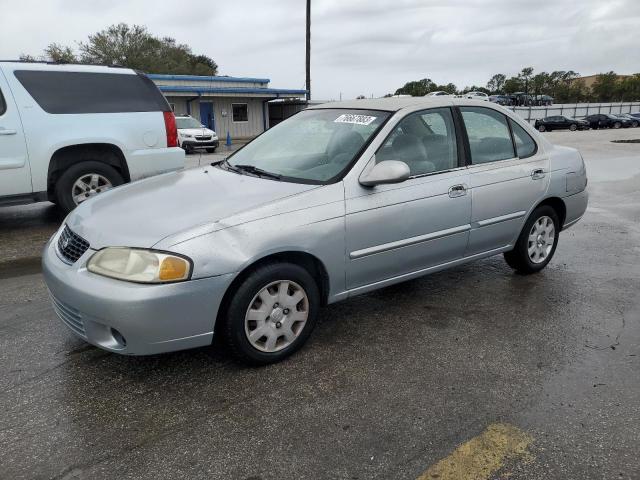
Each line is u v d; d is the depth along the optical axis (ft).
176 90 107.24
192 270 9.12
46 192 20.45
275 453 8.05
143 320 8.97
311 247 10.48
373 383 10.00
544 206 15.60
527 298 14.26
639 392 9.74
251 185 11.39
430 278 15.81
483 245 14.10
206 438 8.39
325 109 14.17
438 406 9.28
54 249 10.68
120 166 22.02
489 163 13.93
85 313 9.31
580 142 74.02
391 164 11.03
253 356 10.25
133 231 9.57
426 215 12.35
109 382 9.93
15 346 11.26
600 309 13.56
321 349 11.30
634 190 32.09
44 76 20.29
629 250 18.99
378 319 12.85
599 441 8.37
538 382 10.07
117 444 8.22
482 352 11.23
